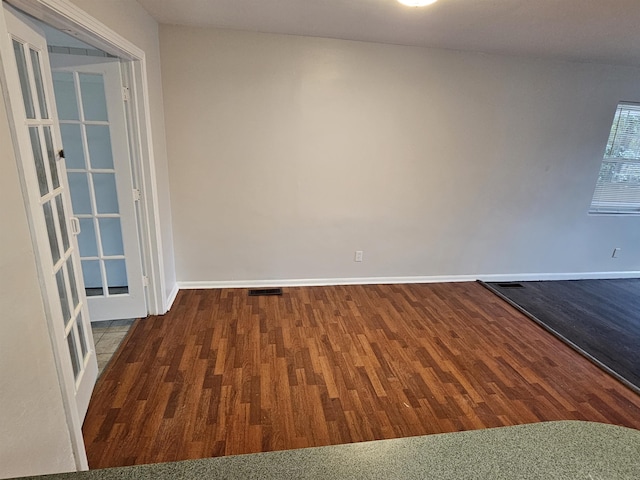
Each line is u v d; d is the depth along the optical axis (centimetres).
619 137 405
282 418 204
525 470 76
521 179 388
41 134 158
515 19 240
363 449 79
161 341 270
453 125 356
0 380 103
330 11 242
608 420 216
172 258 342
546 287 413
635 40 274
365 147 348
